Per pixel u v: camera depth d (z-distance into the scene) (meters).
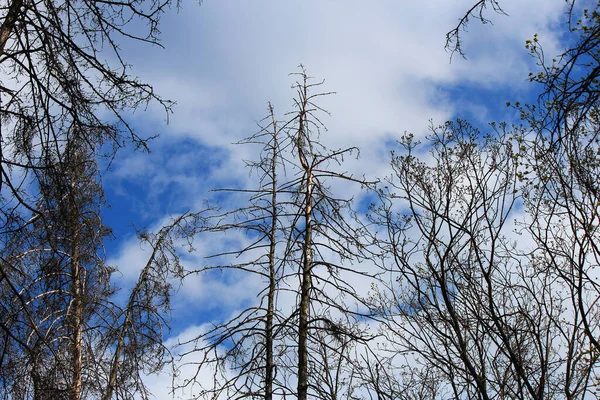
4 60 6.10
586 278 6.65
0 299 7.08
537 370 7.41
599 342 6.86
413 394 8.99
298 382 9.00
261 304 10.15
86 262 10.66
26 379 7.01
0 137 5.68
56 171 6.30
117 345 10.77
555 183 6.57
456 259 7.96
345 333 8.97
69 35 6.65
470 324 7.98
